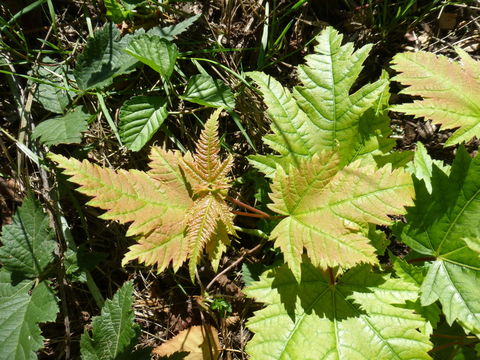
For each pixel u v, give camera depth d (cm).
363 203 22
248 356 30
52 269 29
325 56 27
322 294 24
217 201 24
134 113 29
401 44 34
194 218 23
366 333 23
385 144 26
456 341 26
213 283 31
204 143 24
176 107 32
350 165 23
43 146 30
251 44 33
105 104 31
